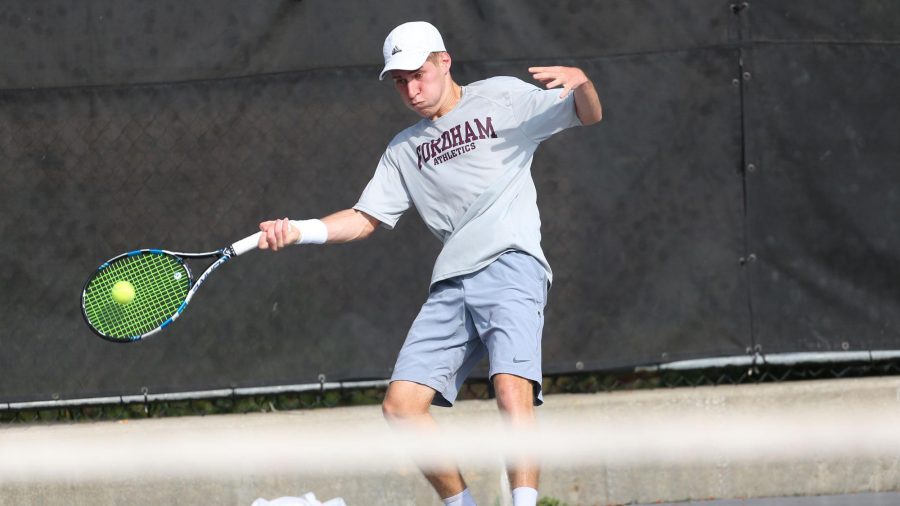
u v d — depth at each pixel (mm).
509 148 13195
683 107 17312
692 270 17344
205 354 17531
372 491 16359
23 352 17641
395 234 17438
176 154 17516
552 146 17344
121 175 17562
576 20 17328
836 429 16859
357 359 17469
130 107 17516
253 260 17484
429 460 13297
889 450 16859
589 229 17344
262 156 17516
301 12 17422
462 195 13273
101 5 17469
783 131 17406
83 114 17531
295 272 17469
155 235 17578
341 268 17484
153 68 17500
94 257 17594
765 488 16766
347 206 17484
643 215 17344
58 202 17578
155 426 16828
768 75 17359
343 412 17047
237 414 17438
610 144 17312
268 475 16438
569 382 17891
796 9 17406
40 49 17516
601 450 16766
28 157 17562
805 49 17406
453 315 13312
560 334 17375
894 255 17484
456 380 13688
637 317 17359
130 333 13992
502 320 12875
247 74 17469
